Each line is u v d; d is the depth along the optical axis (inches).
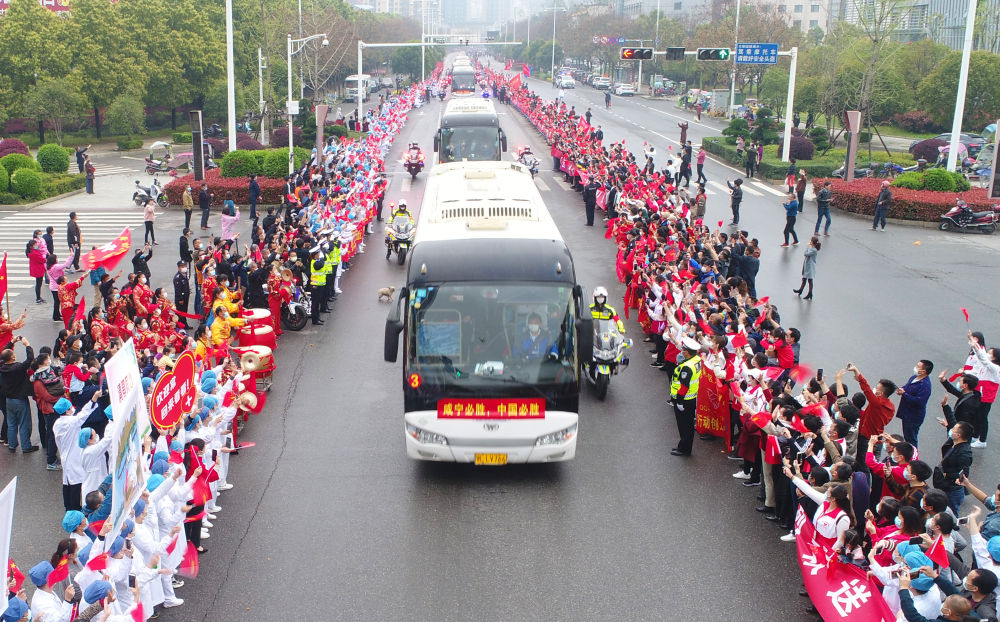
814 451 417.7
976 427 550.0
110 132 2581.2
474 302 485.7
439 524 457.4
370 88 3779.5
